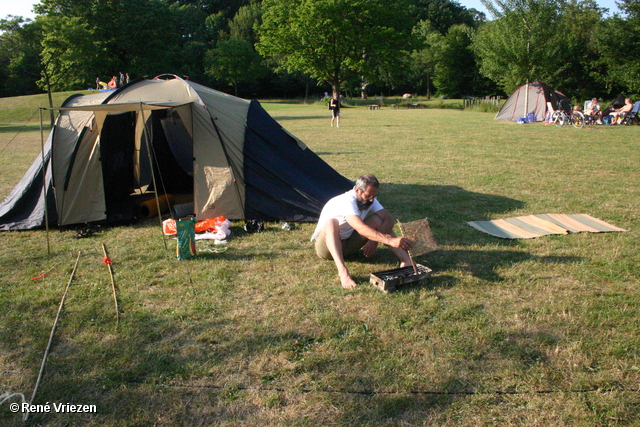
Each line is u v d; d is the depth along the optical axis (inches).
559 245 206.5
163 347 129.5
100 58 1670.8
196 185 251.3
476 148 526.6
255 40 2785.4
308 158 270.8
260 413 103.6
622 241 210.1
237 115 260.2
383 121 975.6
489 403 105.0
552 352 123.7
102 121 248.1
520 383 111.4
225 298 159.6
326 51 1701.5
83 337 135.2
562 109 907.4
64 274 183.9
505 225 237.9
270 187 255.3
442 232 228.8
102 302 157.6
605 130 709.9
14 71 1788.9
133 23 1782.7
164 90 260.2
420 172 387.9
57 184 240.7
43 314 149.6
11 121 1250.0
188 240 196.4
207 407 105.7
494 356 122.3
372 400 106.5
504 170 390.6
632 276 171.9
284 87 2753.4
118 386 113.7
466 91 2313.0
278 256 200.2
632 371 115.4
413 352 124.6
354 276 175.9
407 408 104.0
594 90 1540.4
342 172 393.1
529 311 146.1
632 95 1221.1
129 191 312.3
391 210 270.8
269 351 126.5
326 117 1123.9
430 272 167.3
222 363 121.6
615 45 1179.3
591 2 1663.4
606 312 143.8
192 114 246.7
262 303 155.3
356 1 1643.7
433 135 673.6
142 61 1840.6
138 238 230.1
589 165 407.8
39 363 123.4
